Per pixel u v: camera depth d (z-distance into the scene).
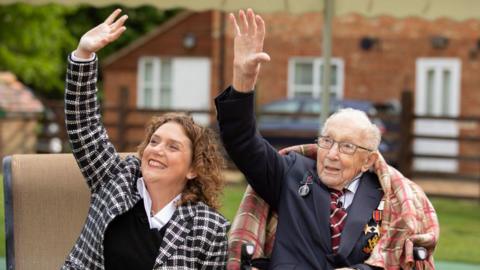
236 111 4.67
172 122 4.47
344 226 4.74
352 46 23.61
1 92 19.69
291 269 4.66
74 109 4.48
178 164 4.39
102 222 4.30
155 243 4.32
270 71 24.33
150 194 4.45
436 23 22.88
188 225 4.38
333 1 10.17
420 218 4.75
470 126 22.48
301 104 21.75
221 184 4.58
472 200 16.12
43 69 29.31
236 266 4.59
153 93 26.38
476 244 10.29
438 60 22.95
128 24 38.22
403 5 10.07
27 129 19.70
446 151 22.62
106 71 26.67
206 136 4.52
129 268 4.30
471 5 9.84
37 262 4.82
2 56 28.25
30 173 4.88
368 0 10.10
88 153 4.51
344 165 4.83
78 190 4.91
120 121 19.06
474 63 22.67
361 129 4.85
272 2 10.16
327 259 4.70
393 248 4.65
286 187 4.89
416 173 17.16
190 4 10.34
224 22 24.88
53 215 4.88
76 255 4.38
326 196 4.84
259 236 4.84
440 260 8.98
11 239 4.80
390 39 23.30
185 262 4.33
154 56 26.23
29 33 23.77
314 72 24.12
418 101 23.17
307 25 24.08
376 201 4.84
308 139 20.52
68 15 36.66
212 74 25.33
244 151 4.77
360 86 23.62
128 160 4.61
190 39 25.72
